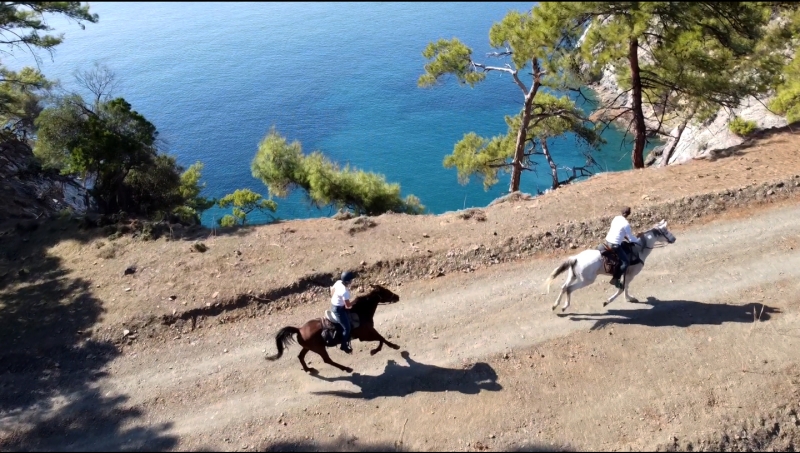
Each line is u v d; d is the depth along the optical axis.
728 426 9.80
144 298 13.32
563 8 16.19
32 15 18.28
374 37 75.69
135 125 19.52
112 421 10.47
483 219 15.90
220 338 12.48
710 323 11.82
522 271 13.96
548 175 37.16
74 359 11.94
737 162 17.61
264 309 13.14
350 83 59.09
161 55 70.50
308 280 13.63
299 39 78.44
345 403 10.67
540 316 12.48
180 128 47.94
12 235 16.55
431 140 45.19
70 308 13.20
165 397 10.97
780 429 9.87
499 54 21.91
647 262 13.89
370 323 11.08
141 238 15.73
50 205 22.39
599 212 15.56
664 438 9.63
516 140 24.56
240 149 43.94
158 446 9.96
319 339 10.59
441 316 12.71
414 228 15.77
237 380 11.33
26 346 12.16
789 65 19.80
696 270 13.41
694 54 17.81
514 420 10.12
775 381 10.44
